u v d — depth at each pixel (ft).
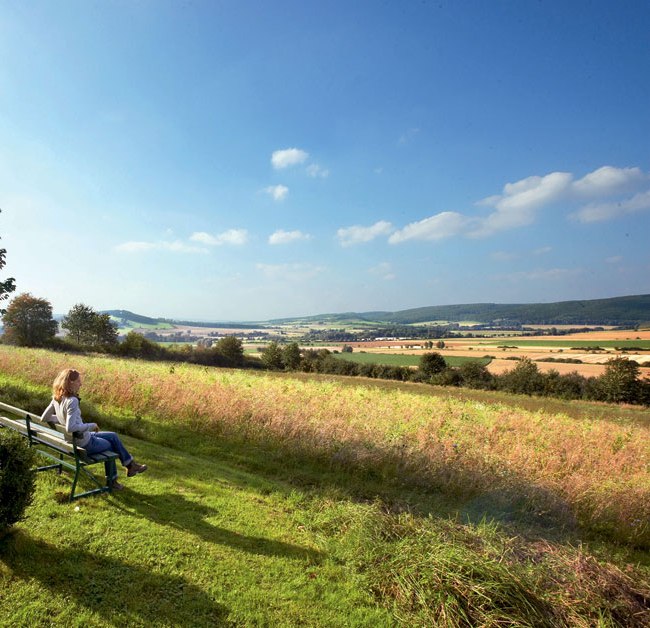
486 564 12.55
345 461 25.95
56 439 16.62
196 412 32.22
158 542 13.48
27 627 9.35
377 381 184.75
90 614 10.01
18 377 41.32
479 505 21.58
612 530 20.85
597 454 32.99
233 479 21.07
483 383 182.70
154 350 210.18
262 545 14.55
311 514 17.87
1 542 11.89
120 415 31.48
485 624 10.89
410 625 11.30
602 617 11.45
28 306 189.37
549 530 19.77
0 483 11.43
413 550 13.71
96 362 59.21
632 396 156.04
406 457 26.55
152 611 10.41
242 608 11.02
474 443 31.99
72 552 12.28
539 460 29.50
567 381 167.84
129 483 18.12
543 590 12.46
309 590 12.24
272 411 32.58
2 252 40.88
